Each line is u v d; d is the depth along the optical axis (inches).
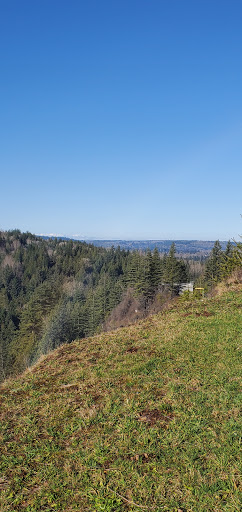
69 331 1905.8
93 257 4183.1
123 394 186.7
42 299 2303.2
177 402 171.5
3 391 220.1
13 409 187.5
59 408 180.9
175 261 1925.4
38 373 248.2
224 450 131.0
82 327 1934.1
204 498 110.9
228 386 183.9
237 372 202.4
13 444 152.6
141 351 261.1
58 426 163.5
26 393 209.8
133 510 109.7
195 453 131.0
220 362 220.4
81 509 112.7
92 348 291.6
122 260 3489.2
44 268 3740.2
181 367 219.3
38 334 2016.5
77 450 142.4
